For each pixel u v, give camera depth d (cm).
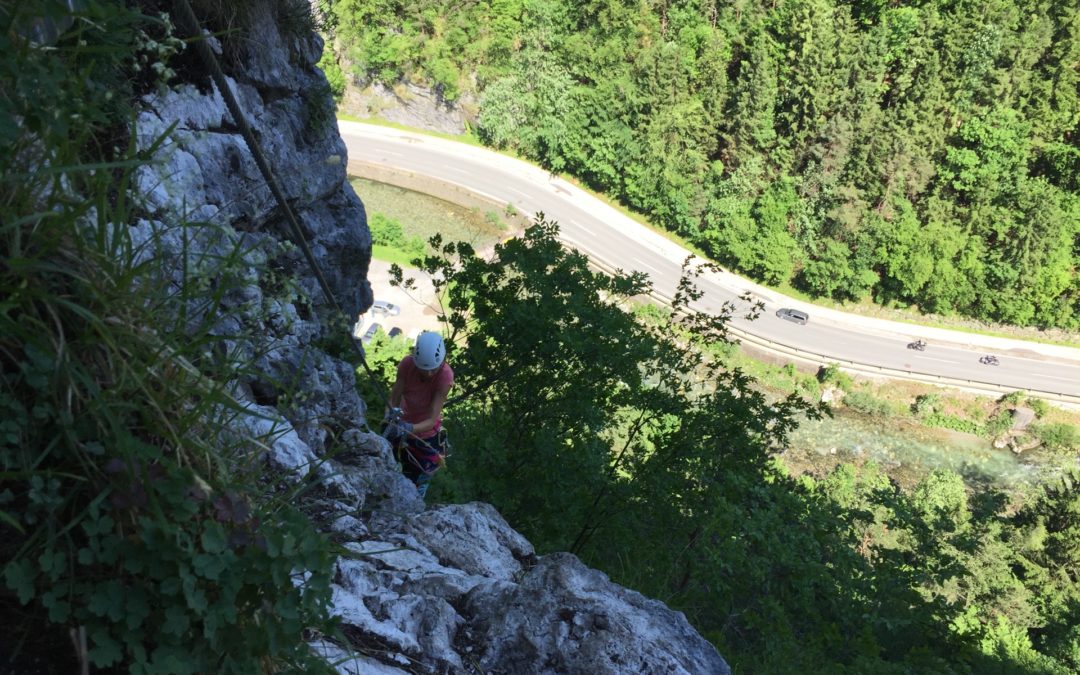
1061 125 6475
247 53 848
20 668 208
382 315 4975
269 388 574
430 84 6900
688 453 1243
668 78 6256
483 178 6738
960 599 2953
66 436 207
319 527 401
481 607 373
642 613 395
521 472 1111
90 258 221
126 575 211
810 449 5191
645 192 6538
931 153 6331
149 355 226
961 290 6209
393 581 388
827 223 6288
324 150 998
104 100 233
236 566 215
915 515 1512
